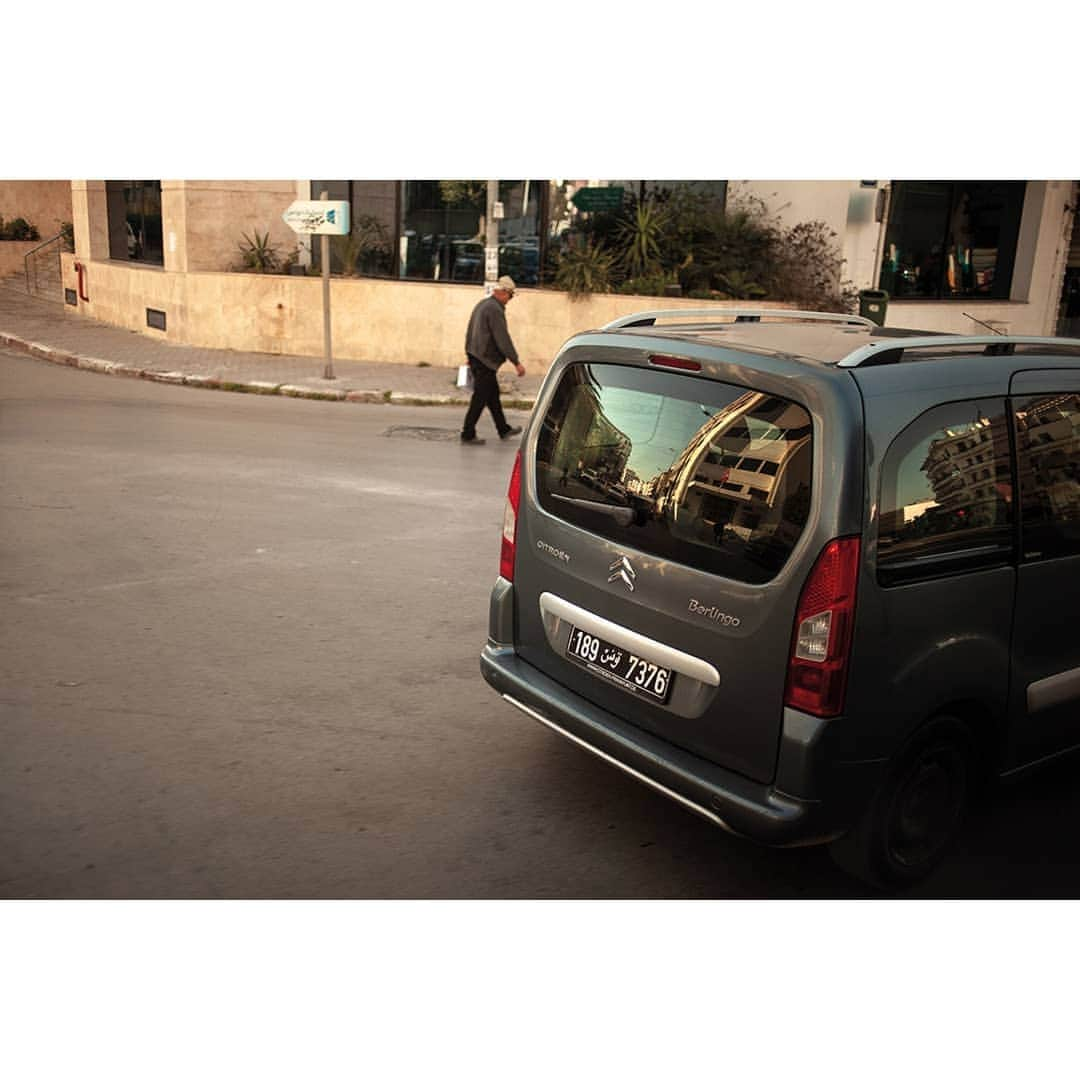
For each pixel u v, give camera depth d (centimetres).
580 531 381
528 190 1822
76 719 461
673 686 350
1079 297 2169
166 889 352
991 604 349
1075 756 407
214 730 458
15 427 1130
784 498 319
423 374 1698
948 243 2044
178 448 1059
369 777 426
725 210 1808
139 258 2208
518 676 402
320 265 1922
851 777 323
